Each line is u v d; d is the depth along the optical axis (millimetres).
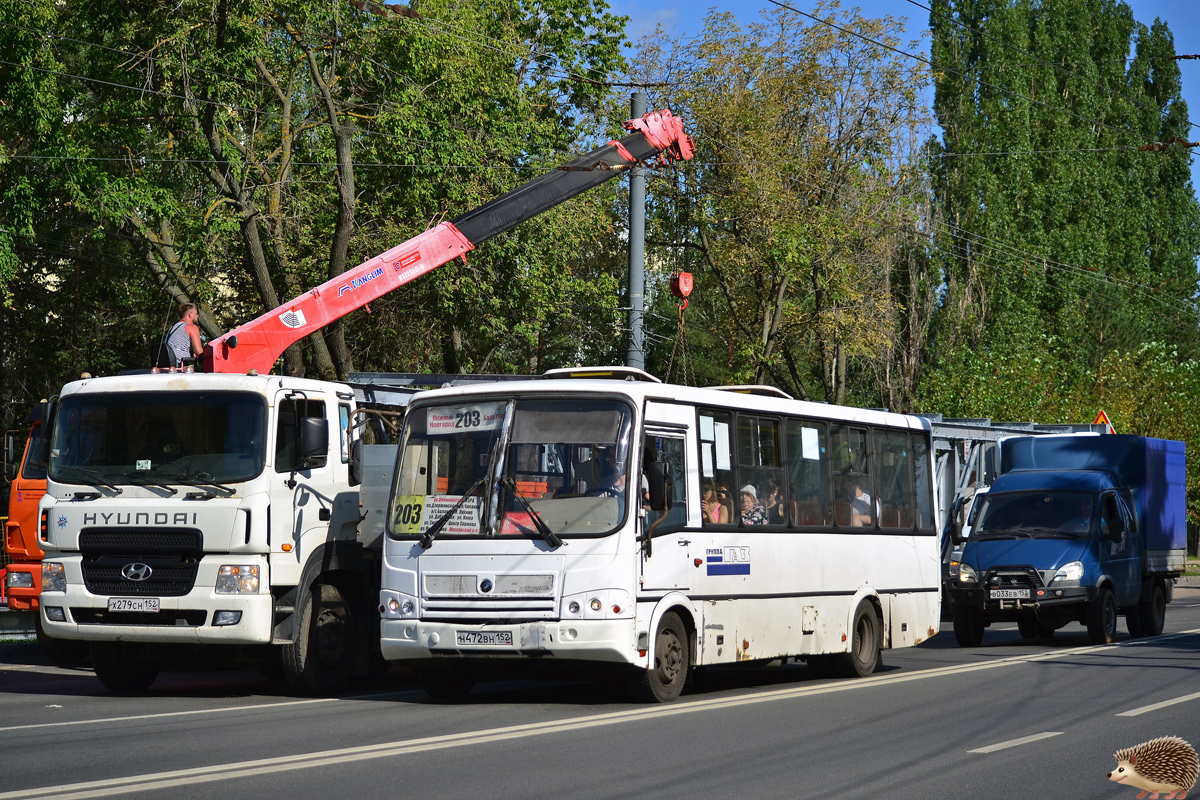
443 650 12320
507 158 30094
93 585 13242
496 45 31891
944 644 22297
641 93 22422
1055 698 13008
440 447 12828
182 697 13711
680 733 10484
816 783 8312
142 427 13500
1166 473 24812
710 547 13328
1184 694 13320
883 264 42781
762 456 14438
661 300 50281
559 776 8484
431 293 30078
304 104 30312
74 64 28141
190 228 26656
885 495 16734
